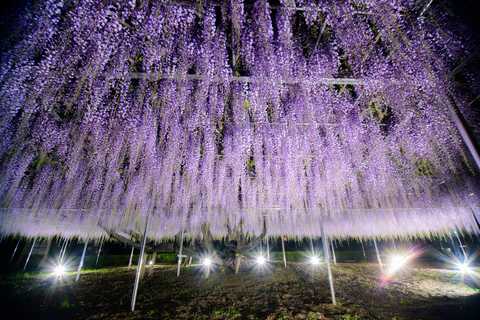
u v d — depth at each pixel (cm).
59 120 431
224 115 446
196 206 735
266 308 458
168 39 307
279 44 320
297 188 701
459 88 340
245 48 323
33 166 569
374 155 574
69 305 482
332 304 474
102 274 820
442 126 454
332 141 530
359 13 288
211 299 512
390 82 360
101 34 293
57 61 316
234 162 592
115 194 670
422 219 916
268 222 851
